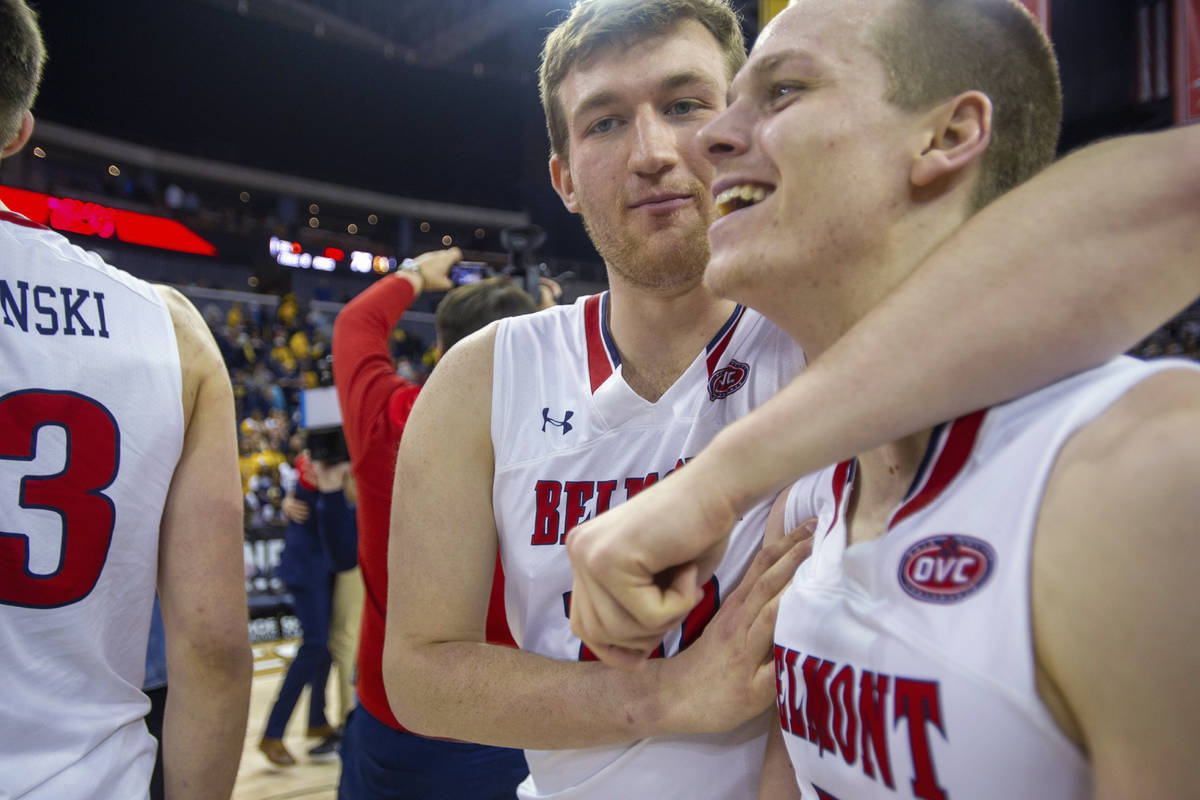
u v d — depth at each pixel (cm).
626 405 92
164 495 102
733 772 87
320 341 1289
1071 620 42
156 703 145
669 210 90
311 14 1311
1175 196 49
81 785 89
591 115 92
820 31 60
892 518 55
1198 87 223
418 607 95
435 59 1464
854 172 58
